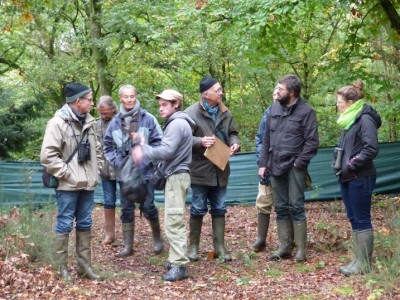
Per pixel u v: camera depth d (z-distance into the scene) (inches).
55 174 201.8
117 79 647.8
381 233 239.3
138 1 566.9
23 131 514.0
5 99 502.9
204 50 580.7
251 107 661.9
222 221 249.0
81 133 208.4
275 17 352.2
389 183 400.5
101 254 263.7
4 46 733.9
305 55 568.7
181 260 216.7
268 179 251.9
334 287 193.5
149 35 522.0
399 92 409.4
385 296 179.3
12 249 220.8
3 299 183.5
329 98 603.8
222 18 422.0
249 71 605.0
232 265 238.1
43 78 648.4
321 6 359.9
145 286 208.4
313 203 394.9
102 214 372.5
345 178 206.8
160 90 688.4
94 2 638.5
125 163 224.4
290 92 229.8
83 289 201.0
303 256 237.6
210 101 240.8
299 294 191.5
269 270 226.4
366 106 207.0
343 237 260.5
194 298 193.5
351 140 205.5
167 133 210.5
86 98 207.3
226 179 245.8
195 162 240.2
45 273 202.7
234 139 249.1
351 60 426.6
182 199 215.9
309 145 228.8
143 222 335.3
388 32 405.7
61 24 717.3
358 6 373.7
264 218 262.2
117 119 240.4
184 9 424.5
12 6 367.9
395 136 574.2
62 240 210.4
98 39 609.0
